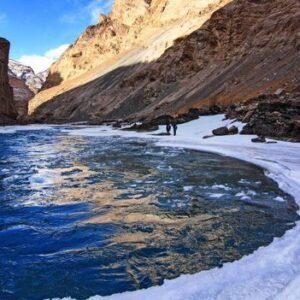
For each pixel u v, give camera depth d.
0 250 10.00
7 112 97.25
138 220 12.30
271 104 39.06
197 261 8.96
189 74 95.12
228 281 7.52
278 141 32.38
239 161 23.17
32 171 21.69
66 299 7.49
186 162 23.72
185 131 46.91
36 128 79.44
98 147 35.50
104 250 9.87
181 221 12.01
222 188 16.12
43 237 10.94
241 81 70.06
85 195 15.77
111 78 128.38
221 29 91.50
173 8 138.50
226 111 51.34
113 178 19.27
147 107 92.06
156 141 39.84
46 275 8.52
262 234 10.52
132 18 161.12
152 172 20.66
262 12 88.19
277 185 16.23
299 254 8.70
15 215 13.11
